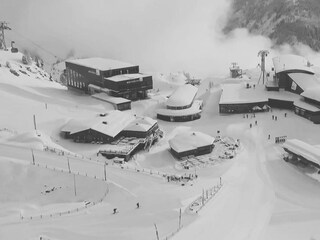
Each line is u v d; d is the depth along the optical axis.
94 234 62.41
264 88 144.75
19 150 93.94
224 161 96.38
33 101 131.75
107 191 78.62
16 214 72.38
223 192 78.19
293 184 83.69
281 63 148.62
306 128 113.88
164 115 131.25
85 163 90.81
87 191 80.06
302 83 133.00
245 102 130.12
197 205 71.25
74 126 109.06
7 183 81.94
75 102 139.00
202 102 149.12
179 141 102.88
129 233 62.00
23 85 148.88
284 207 73.81
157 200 74.31
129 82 143.38
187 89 149.38
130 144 104.44
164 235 61.06
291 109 129.75
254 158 97.56
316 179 85.69
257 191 80.00
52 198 79.00
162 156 102.31
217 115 132.88
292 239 62.66
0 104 123.88
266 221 68.62
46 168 84.94
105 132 105.56
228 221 67.19
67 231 63.66
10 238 62.53
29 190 80.88
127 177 85.50
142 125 111.06
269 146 104.44
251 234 63.81
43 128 111.25
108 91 143.75
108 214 69.69
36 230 64.62
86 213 70.62
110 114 118.81
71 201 78.12
